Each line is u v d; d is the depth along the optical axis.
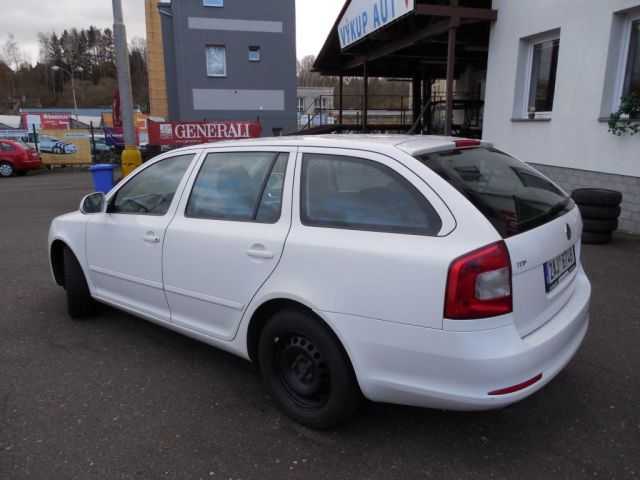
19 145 20.22
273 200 3.09
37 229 8.93
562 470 2.61
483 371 2.34
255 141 3.41
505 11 9.28
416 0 9.77
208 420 3.09
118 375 3.65
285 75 29.12
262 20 28.22
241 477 2.60
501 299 2.36
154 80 36.59
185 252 3.44
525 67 9.17
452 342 2.37
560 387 3.36
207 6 27.42
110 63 104.69
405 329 2.48
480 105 14.33
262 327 3.22
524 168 3.25
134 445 2.85
